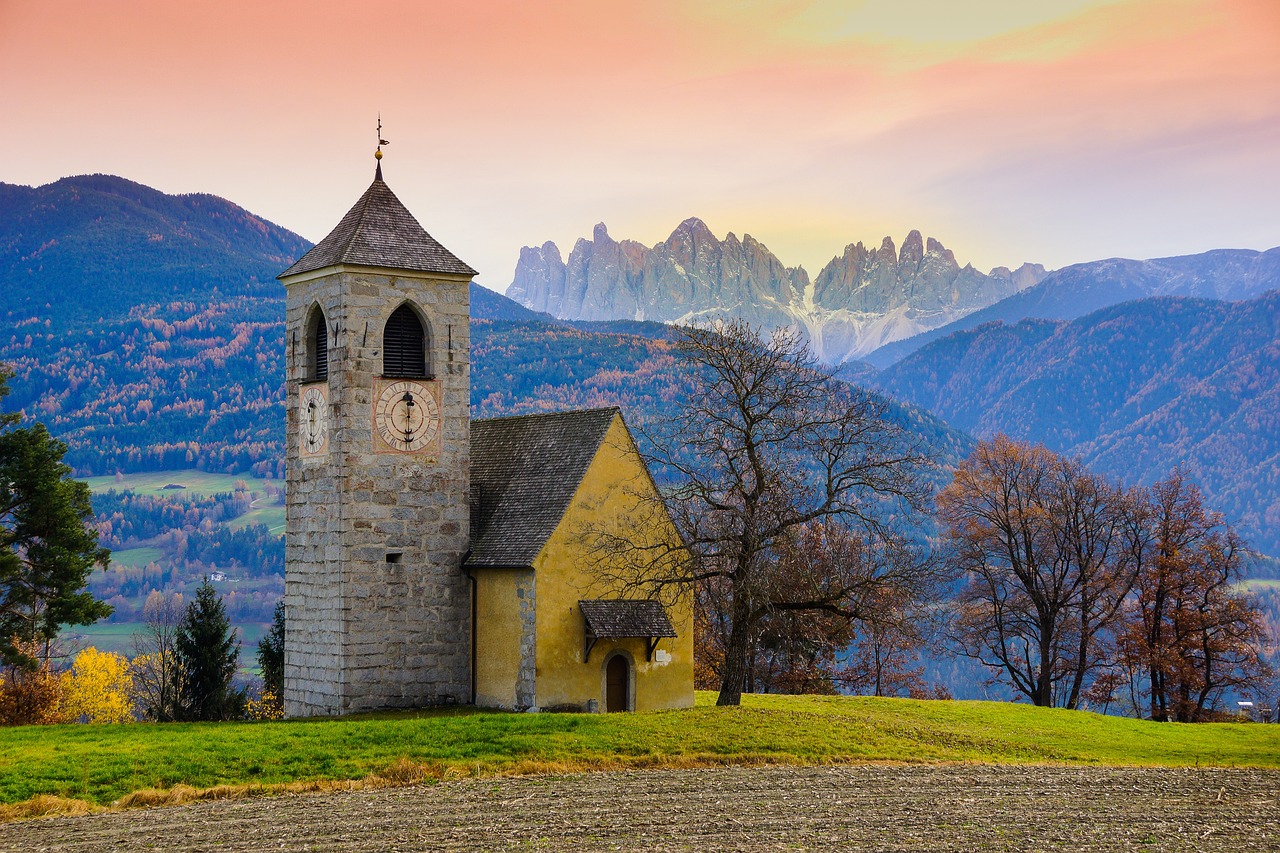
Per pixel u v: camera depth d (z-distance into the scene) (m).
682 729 44.94
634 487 55.09
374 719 48.03
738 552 51.88
